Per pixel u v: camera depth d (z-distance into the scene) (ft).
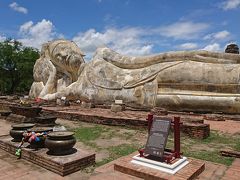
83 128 37.81
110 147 27.89
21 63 142.10
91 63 65.21
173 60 56.85
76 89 64.85
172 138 32.24
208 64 54.08
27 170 20.94
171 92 54.75
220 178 19.70
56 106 58.70
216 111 52.11
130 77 58.54
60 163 19.99
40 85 79.15
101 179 19.17
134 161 20.98
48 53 80.02
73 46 75.92
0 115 47.60
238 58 54.70
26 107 41.75
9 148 25.46
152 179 18.80
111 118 40.06
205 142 31.01
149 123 21.99
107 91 59.82
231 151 25.30
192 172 19.42
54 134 22.29
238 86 51.47
